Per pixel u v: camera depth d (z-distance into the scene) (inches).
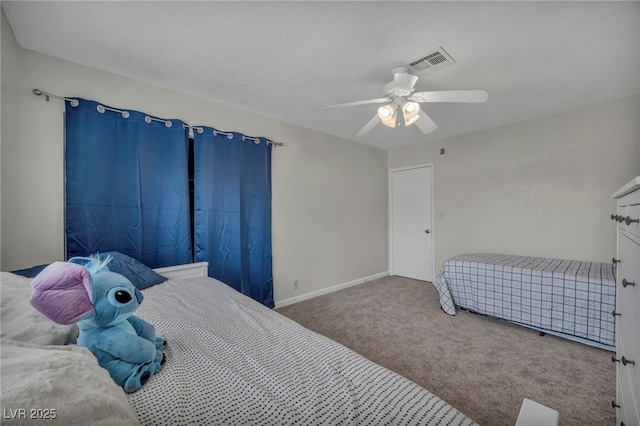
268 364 34.4
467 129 138.6
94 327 30.3
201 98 99.0
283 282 125.4
